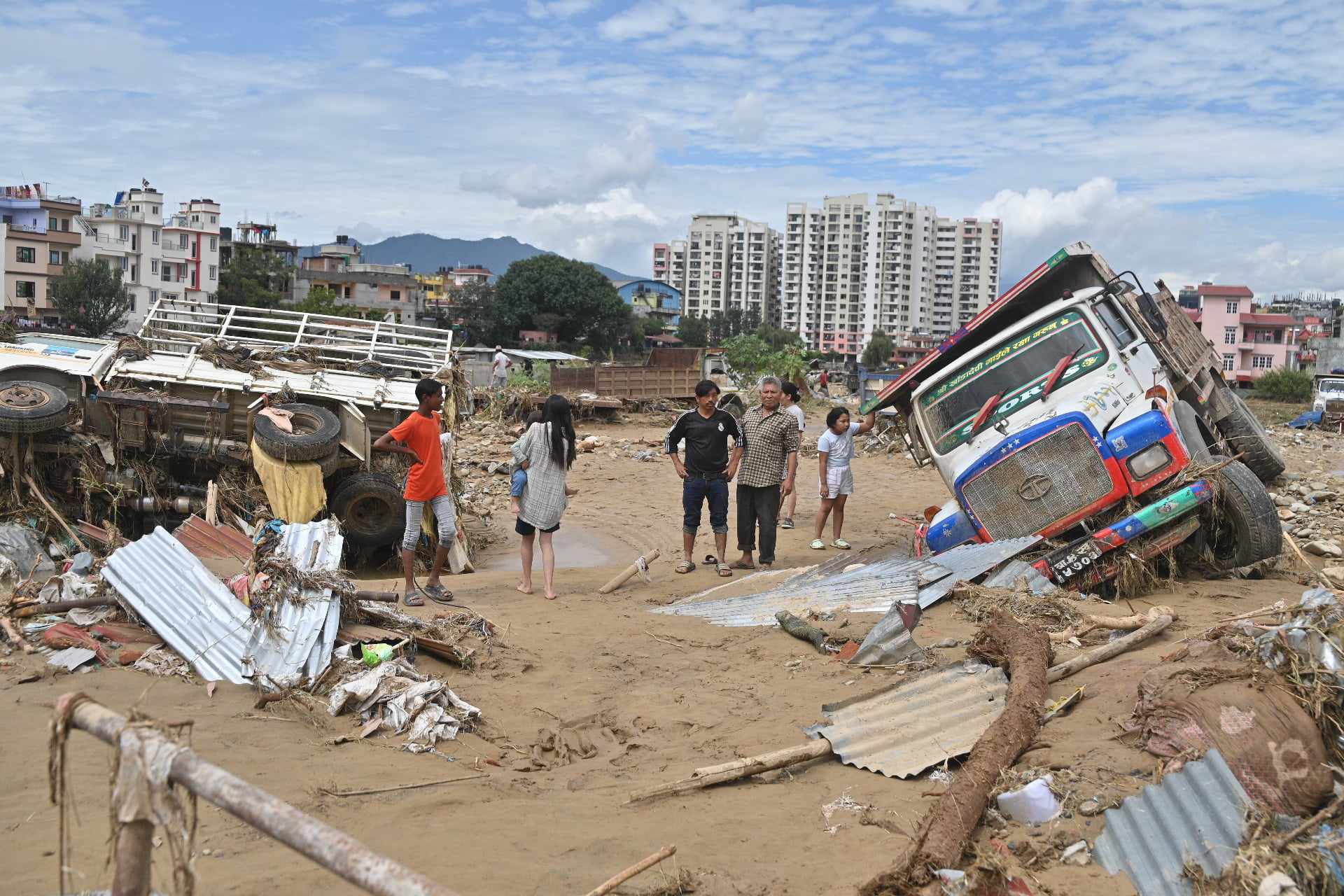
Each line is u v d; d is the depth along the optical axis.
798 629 7.71
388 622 7.58
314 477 11.15
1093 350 9.38
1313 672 4.80
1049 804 4.48
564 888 4.04
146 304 76.12
